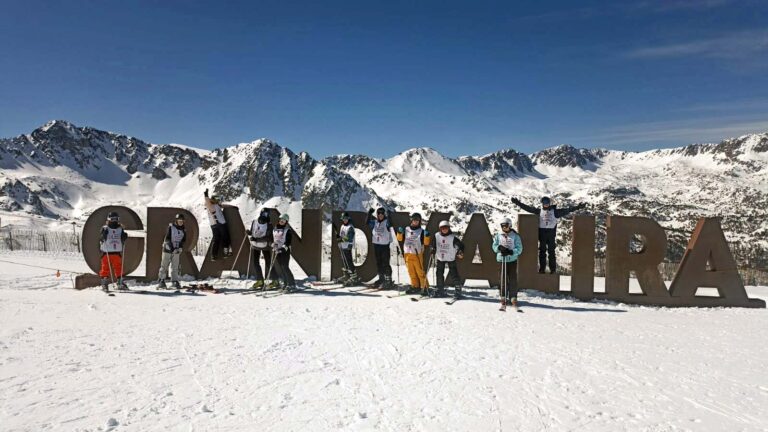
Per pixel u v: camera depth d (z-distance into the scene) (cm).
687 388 621
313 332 851
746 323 1058
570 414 531
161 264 1345
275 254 1290
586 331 910
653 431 496
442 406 543
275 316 978
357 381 616
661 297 1284
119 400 537
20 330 822
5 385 573
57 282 1527
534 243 1342
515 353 747
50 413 499
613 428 500
